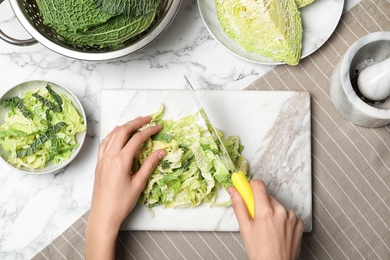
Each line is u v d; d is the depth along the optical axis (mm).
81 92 1097
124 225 1056
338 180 1096
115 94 1078
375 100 1059
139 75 1102
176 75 1104
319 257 1084
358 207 1092
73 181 1078
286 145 1089
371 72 1002
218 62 1108
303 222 1024
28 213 1071
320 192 1094
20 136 1029
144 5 947
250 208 965
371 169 1097
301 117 1092
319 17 1086
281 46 1039
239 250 1071
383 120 1030
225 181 1034
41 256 1058
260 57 1076
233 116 1088
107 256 995
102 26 958
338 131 1102
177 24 1105
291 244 966
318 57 1108
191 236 1072
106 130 1077
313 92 1106
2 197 1070
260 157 1087
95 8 926
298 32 1049
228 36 1074
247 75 1108
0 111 1051
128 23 970
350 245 1085
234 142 1081
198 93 1086
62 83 1097
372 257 1085
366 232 1088
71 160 1027
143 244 1067
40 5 964
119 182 1003
